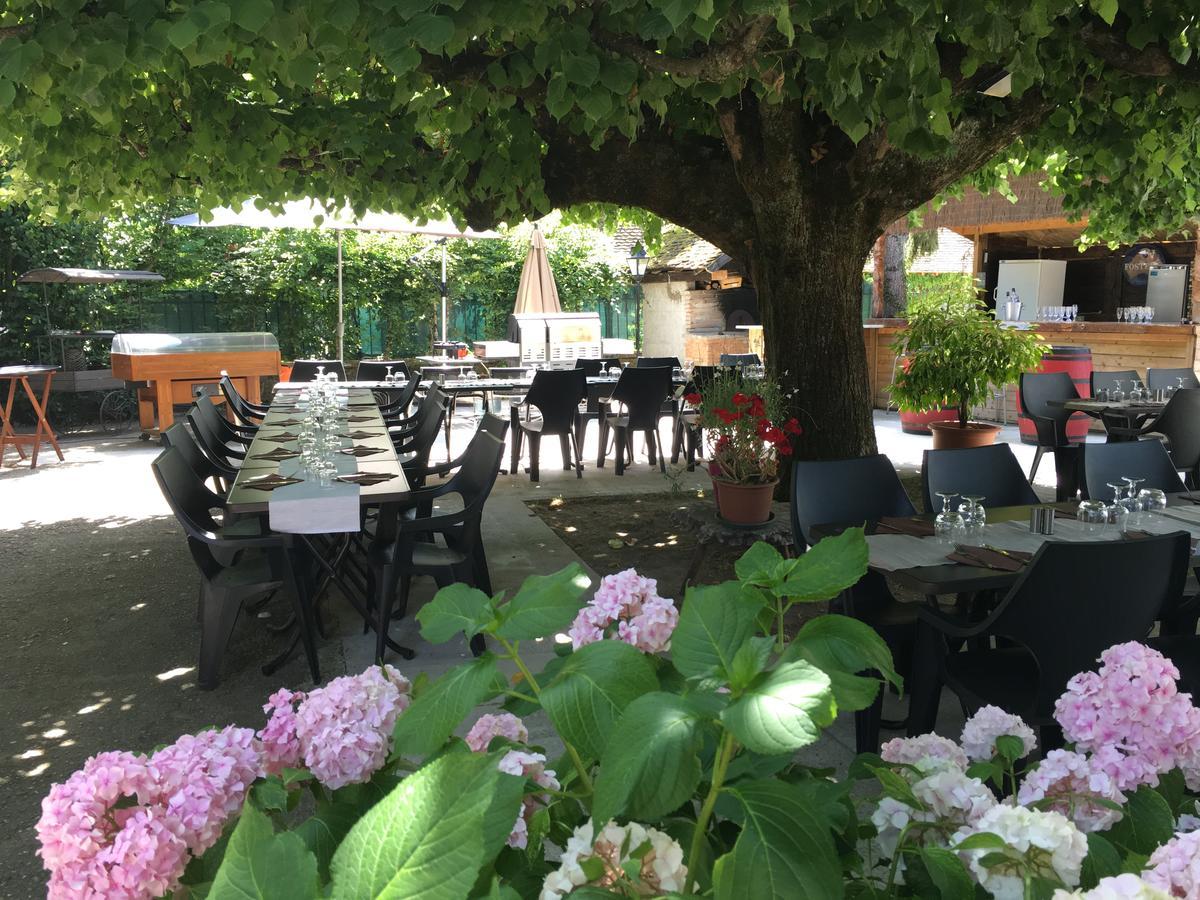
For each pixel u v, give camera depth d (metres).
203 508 4.70
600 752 0.77
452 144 5.87
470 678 0.83
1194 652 3.10
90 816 0.79
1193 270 11.78
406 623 4.77
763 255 6.79
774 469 5.28
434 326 17.83
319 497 3.81
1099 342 11.42
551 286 13.91
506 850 0.86
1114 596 2.63
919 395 8.18
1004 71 4.65
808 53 3.72
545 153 6.77
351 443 5.27
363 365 11.12
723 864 0.67
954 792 0.94
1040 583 2.57
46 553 6.27
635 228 21.34
